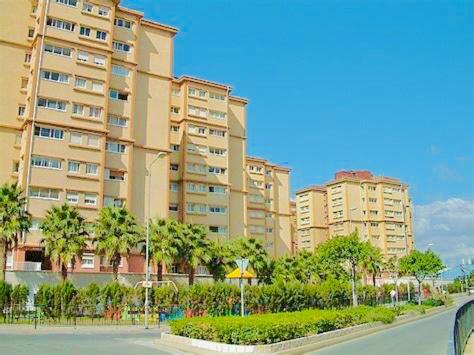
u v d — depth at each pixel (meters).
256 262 56.06
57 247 40.69
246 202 77.12
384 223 115.00
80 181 51.22
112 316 38.59
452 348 9.12
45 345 20.83
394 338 25.75
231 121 78.88
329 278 68.44
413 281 101.44
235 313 44.72
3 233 38.66
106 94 54.84
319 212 123.31
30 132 49.22
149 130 61.22
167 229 47.62
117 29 59.31
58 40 52.75
